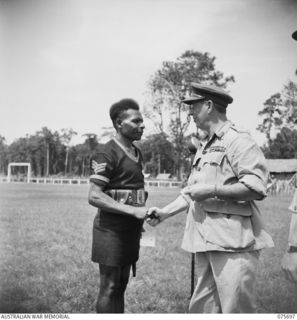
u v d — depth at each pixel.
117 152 2.62
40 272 4.10
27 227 6.15
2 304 3.51
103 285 2.68
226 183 2.44
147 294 3.68
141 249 4.96
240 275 2.37
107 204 2.53
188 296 3.62
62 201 9.31
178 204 2.79
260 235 2.49
